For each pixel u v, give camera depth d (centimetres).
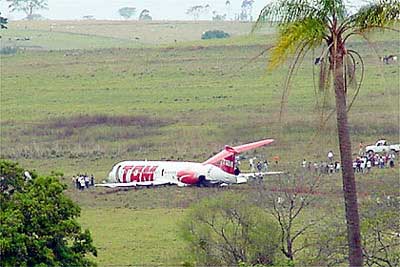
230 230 16138
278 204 17875
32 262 12338
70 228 12738
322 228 16512
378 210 16112
